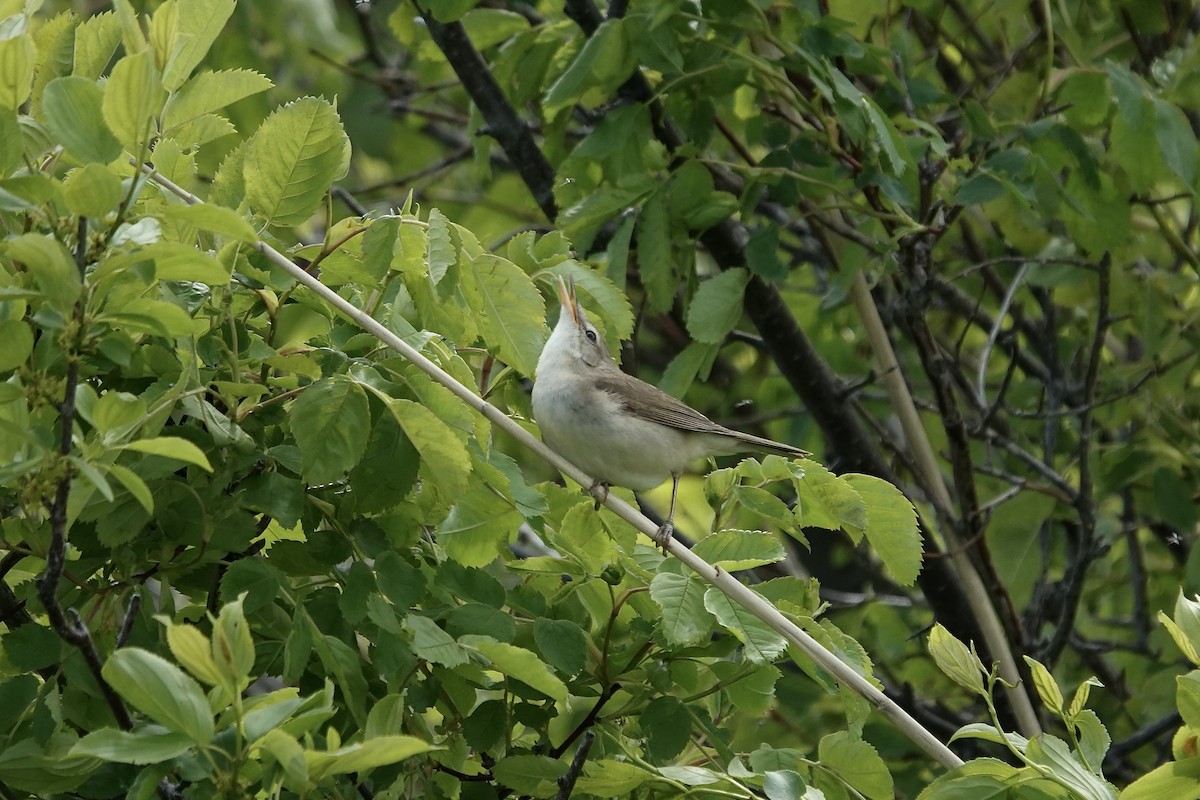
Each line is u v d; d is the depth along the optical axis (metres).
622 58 12.13
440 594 8.21
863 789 8.01
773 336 13.98
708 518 19.36
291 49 19.17
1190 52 13.61
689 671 8.41
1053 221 16.95
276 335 8.75
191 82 7.43
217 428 7.33
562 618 8.80
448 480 7.41
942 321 19.30
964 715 16.14
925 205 13.08
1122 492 16.30
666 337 19.62
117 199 6.02
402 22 16.23
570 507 9.02
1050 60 13.37
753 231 13.97
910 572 8.52
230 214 6.10
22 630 7.10
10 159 6.37
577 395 10.62
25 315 6.95
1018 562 14.68
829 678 8.30
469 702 8.23
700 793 7.85
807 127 13.40
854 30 13.41
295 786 5.84
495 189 21.11
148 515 7.23
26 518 6.75
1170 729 14.03
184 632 5.66
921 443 14.41
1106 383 16.11
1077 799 7.24
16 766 6.62
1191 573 14.08
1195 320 15.32
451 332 8.71
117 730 5.72
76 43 7.61
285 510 7.49
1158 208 16.52
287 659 7.00
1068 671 16.73
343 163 7.75
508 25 14.67
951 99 13.35
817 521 8.65
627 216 12.67
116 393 6.04
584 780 7.77
